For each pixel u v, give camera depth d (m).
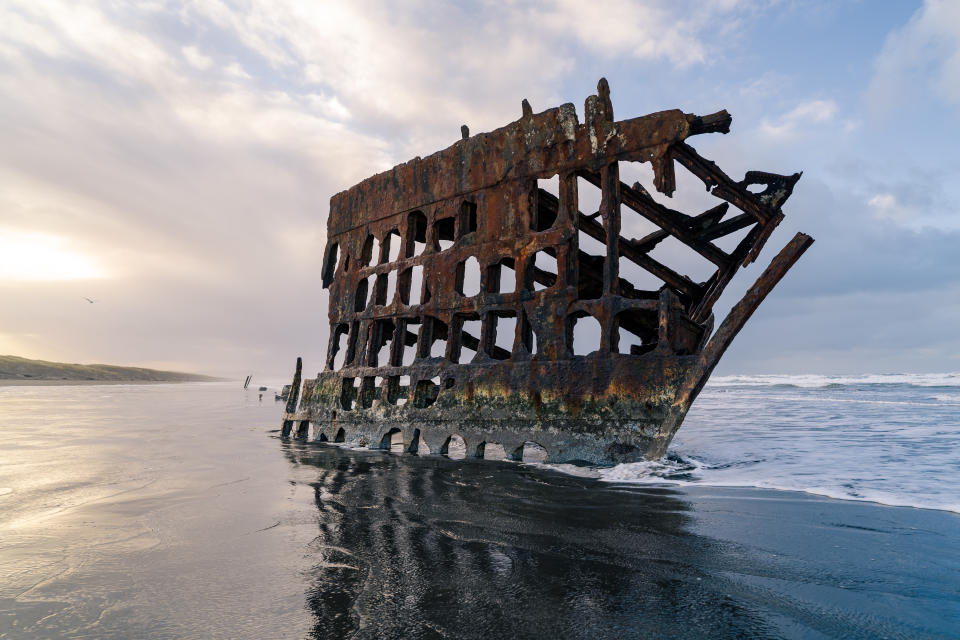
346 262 9.66
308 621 1.85
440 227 8.78
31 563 2.50
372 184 9.28
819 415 12.27
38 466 5.50
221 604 2.00
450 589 2.14
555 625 1.79
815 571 2.30
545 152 6.72
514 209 6.93
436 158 8.11
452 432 6.79
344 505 3.73
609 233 6.02
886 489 4.03
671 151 5.79
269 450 7.22
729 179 6.06
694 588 2.12
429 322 7.77
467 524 3.18
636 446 5.33
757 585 2.15
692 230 7.68
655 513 3.43
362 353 8.62
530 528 3.08
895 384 34.31
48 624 1.84
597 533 2.95
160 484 4.55
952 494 3.81
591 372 5.79
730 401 20.70
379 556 2.58
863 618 1.83
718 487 4.30
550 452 5.88
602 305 5.88
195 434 9.29
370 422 7.92
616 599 2.02
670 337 5.42
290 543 2.81
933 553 2.52
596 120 6.28
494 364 6.66
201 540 2.87
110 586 2.20
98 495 4.08
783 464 5.38
